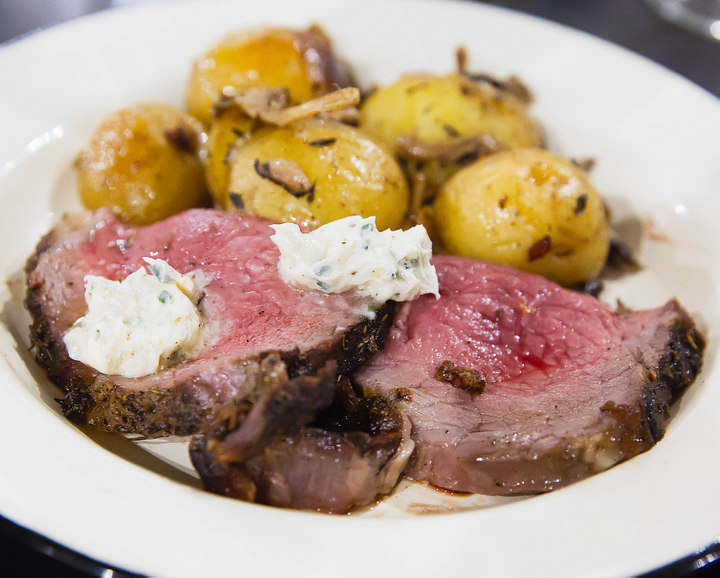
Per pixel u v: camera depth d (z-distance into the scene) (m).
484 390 0.27
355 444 0.25
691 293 0.30
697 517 0.23
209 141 0.31
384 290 0.26
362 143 0.30
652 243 0.32
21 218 0.32
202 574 0.22
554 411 0.26
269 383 0.24
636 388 0.26
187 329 0.26
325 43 0.34
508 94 0.34
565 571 0.22
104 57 0.35
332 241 0.27
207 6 0.36
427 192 0.32
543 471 0.25
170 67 0.35
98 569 0.22
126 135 0.31
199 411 0.25
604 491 0.24
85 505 0.23
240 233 0.29
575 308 0.28
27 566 0.24
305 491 0.25
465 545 0.23
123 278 0.28
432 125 0.32
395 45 0.37
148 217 0.32
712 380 0.27
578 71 0.35
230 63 0.33
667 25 0.44
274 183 0.29
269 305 0.27
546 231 0.30
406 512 0.25
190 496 0.23
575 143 0.35
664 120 0.34
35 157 0.32
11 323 0.29
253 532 0.23
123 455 0.26
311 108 0.30
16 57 0.34
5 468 0.23
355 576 0.22
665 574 0.22
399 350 0.27
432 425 0.26
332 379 0.25
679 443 0.25
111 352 0.26
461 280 0.29
